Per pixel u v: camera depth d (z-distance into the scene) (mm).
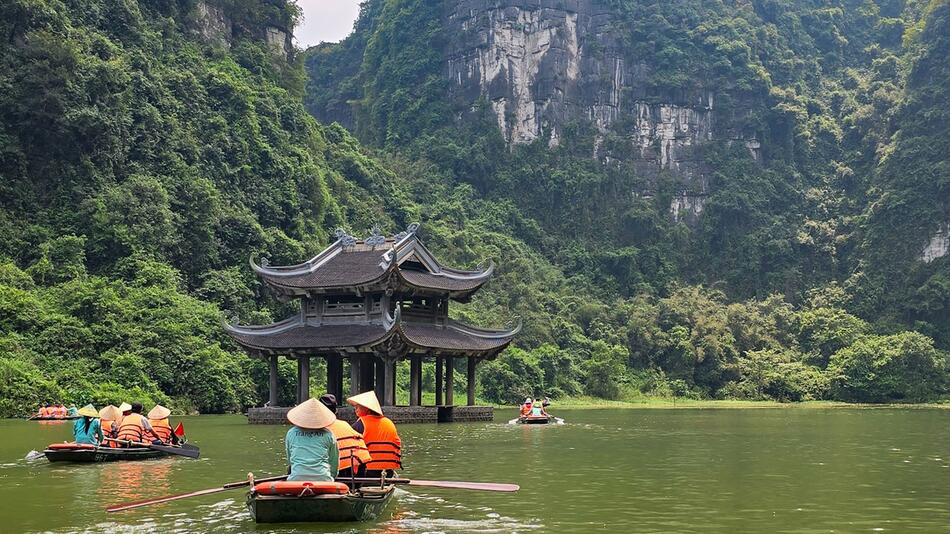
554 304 136500
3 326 63281
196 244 88312
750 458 34094
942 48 164625
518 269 138750
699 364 129375
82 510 21328
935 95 161500
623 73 179000
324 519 19453
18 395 55375
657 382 124000
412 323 53969
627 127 175875
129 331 66812
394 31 189375
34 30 88938
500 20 176125
